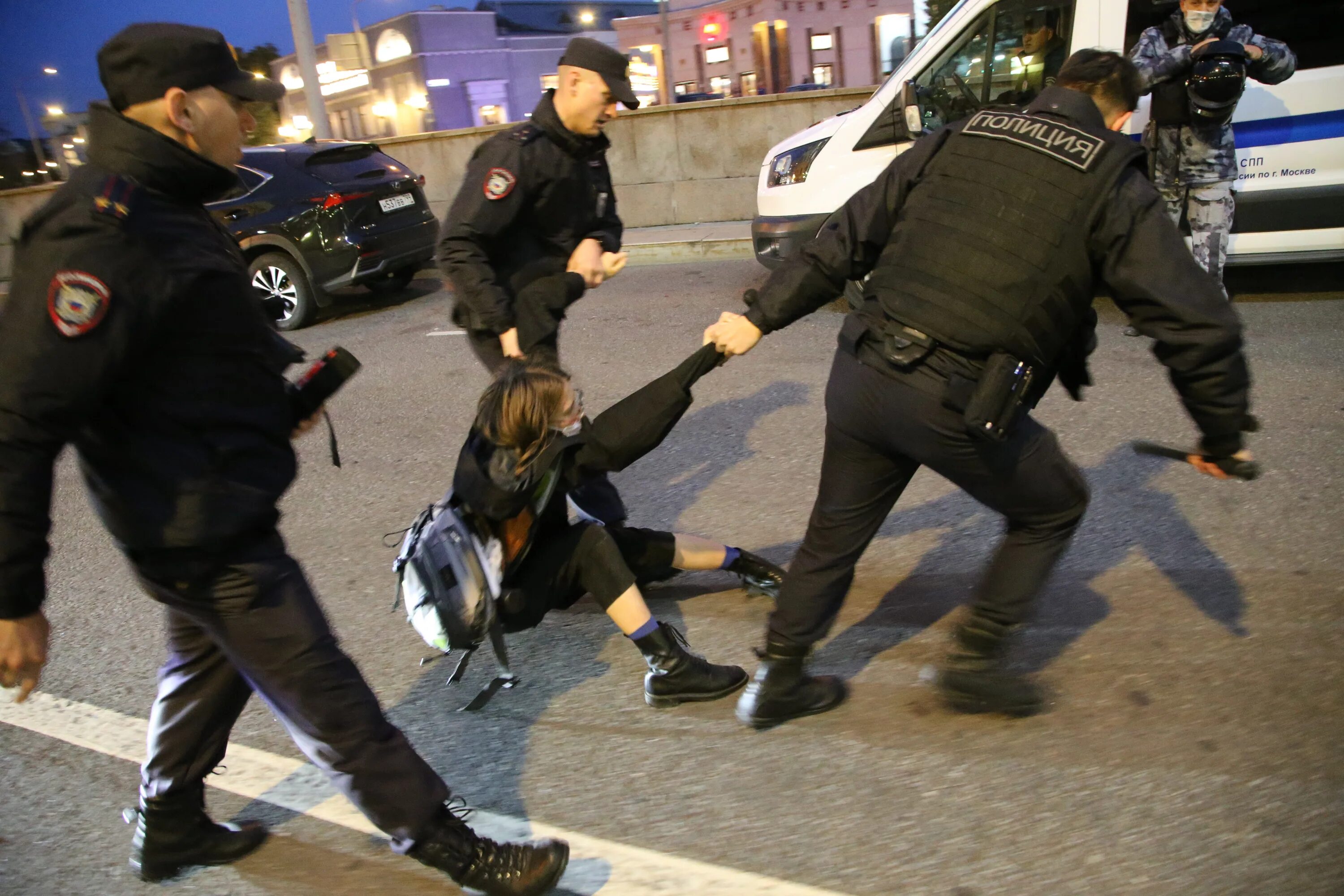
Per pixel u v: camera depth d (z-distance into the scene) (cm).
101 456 167
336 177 809
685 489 417
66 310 148
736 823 220
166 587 176
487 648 305
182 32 165
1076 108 205
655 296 802
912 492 390
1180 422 434
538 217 298
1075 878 196
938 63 611
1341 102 549
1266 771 220
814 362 574
